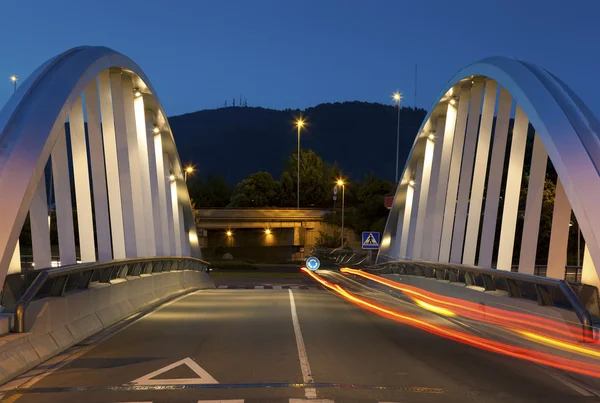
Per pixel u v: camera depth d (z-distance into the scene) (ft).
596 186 34.81
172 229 93.97
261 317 49.52
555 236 44.14
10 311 28.89
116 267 50.65
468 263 62.64
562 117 38.58
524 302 37.40
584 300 36.06
